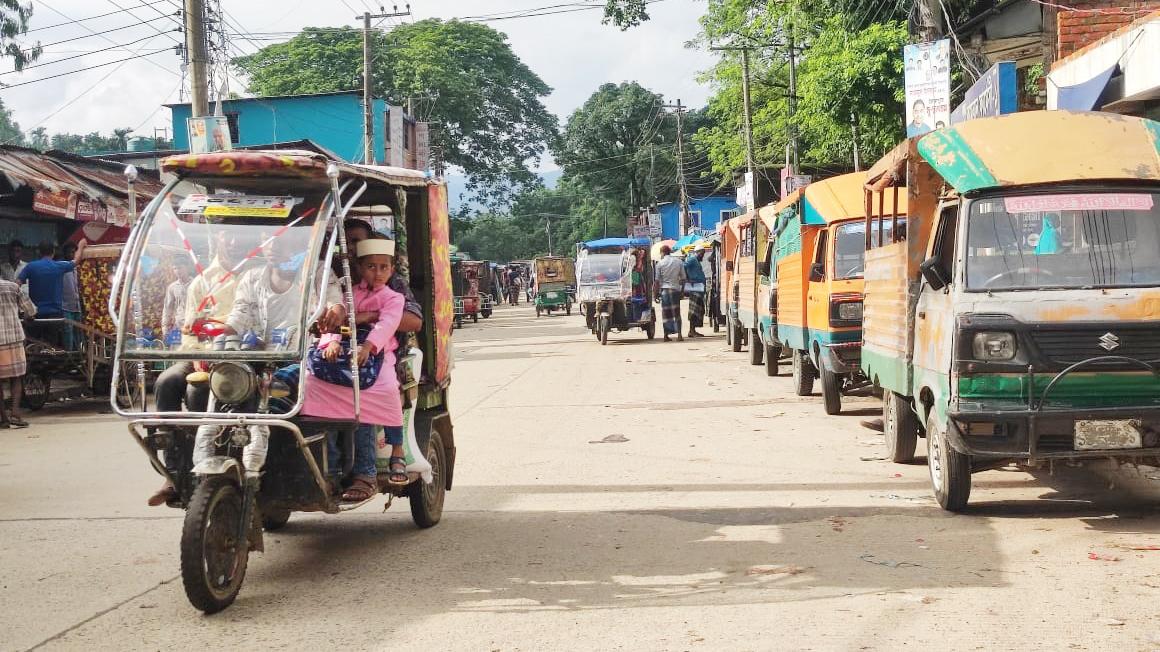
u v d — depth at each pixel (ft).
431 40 178.70
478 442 36.19
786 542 21.36
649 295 89.20
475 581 19.21
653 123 263.49
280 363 18.95
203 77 55.83
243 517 17.99
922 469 28.94
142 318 18.31
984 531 21.68
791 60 123.24
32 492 29.09
